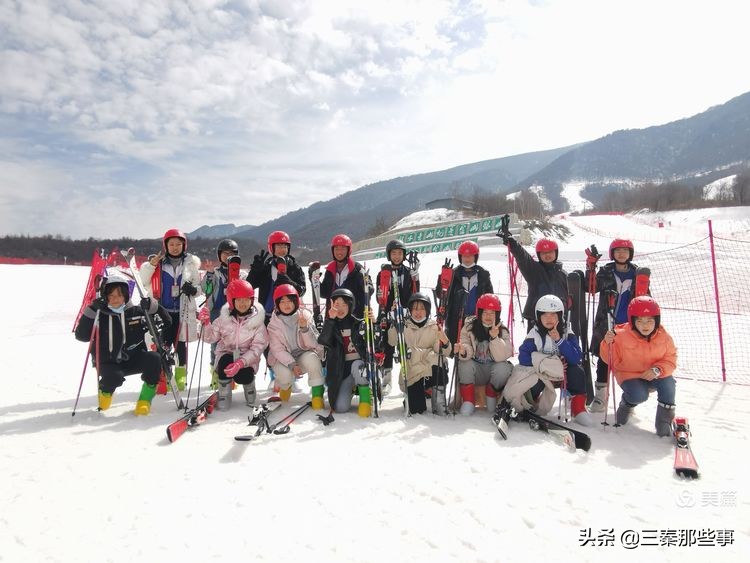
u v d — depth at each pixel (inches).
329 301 218.8
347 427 185.8
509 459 151.3
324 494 127.9
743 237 1115.9
